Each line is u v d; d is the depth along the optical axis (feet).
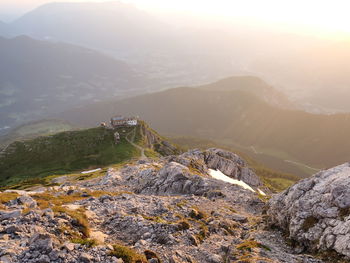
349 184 116.67
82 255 70.38
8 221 88.22
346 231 100.17
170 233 106.22
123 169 330.54
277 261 94.07
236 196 223.30
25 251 68.39
